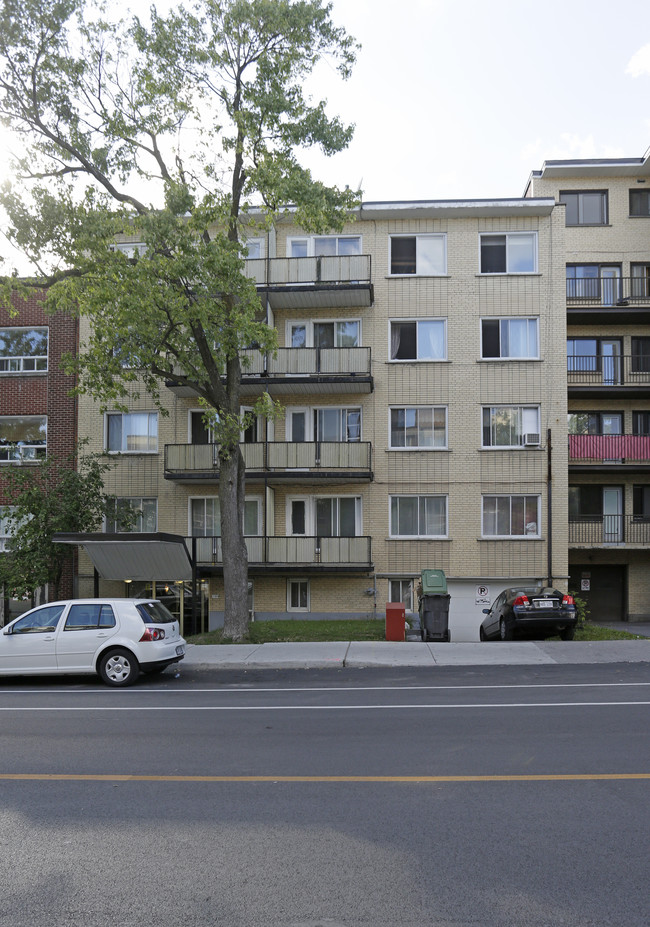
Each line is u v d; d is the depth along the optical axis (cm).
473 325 2359
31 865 462
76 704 1009
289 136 1498
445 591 1745
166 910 402
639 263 2753
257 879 438
